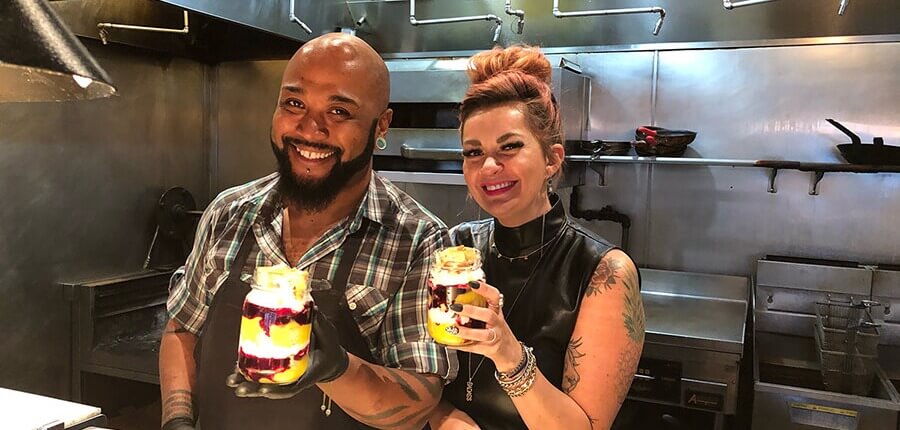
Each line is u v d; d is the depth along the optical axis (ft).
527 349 3.84
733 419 9.07
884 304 8.98
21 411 4.26
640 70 10.55
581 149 10.48
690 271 10.44
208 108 12.07
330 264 4.38
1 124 8.57
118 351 9.30
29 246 9.04
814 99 9.68
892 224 9.41
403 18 11.78
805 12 9.63
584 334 4.28
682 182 10.38
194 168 11.84
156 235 10.93
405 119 10.27
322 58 4.09
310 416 4.19
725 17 10.02
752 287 10.01
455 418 4.42
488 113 4.36
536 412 3.85
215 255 4.64
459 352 4.61
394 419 3.91
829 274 9.17
